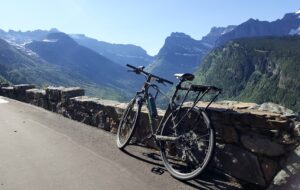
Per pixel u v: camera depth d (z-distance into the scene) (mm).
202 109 2207
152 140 2949
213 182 2258
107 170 2453
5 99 6688
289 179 1889
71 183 2244
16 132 3637
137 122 2855
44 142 3199
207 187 2180
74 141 3209
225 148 2287
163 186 2182
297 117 2016
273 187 1944
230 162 2260
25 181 2287
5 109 5266
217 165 2346
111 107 3545
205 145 2352
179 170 2420
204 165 2086
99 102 3789
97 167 2514
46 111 5027
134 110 3076
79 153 2840
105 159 2688
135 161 2641
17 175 2395
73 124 3998
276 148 2012
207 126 2127
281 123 1985
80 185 2211
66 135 3445
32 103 5883
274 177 1991
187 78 2402
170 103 2469
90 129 3713
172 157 2678
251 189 2154
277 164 2020
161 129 2520
